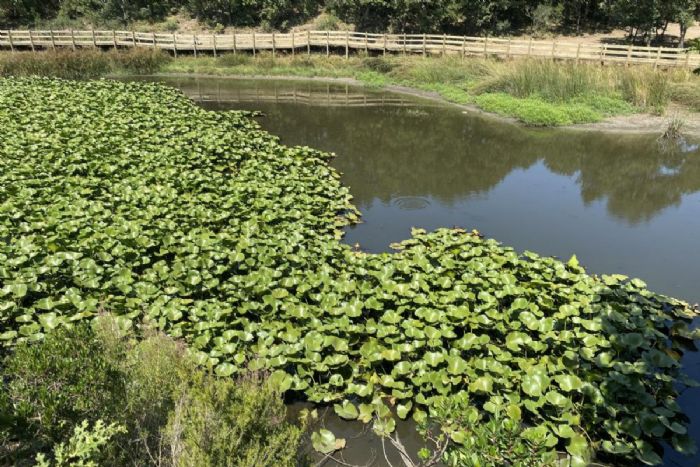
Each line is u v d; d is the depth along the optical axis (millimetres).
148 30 28219
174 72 21578
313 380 4809
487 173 10906
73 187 8227
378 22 26328
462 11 25172
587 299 5730
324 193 9039
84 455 2693
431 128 13977
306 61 21609
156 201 7812
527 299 5793
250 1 28484
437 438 4328
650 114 14219
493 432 3496
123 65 21000
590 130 13492
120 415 3281
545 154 12094
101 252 6195
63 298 5406
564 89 15352
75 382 3189
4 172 8672
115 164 9266
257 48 23453
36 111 12438
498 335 5367
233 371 4680
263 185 8891
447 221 8570
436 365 4820
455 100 16547
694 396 4859
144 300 5562
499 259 6555
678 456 4219
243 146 10977
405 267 6203
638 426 4211
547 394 4395
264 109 15844
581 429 4371
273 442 3238
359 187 9984
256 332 5254
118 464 3020
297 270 6199
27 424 2918
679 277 6938
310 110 15828
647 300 5871
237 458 2975
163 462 3203
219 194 8500
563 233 8203
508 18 27344
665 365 4773
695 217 8898
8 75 18266
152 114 12758
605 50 18094
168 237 6668
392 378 4809
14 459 2908
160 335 4641
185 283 5785
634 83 14984
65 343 3357
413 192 9797
